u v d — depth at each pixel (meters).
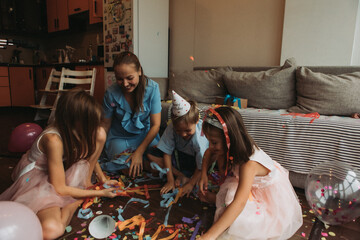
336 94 1.68
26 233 0.80
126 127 1.74
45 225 0.96
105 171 1.71
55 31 4.87
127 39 2.99
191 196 1.40
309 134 1.40
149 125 1.88
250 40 2.76
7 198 1.14
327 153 1.36
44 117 3.92
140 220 1.14
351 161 1.28
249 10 2.73
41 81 4.73
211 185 1.47
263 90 2.06
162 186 1.53
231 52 2.91
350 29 2.12
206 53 3.12
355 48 2.16
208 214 1.22
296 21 2.36
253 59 2.77
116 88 1.70
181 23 3.29
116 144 1.78
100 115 1.18
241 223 1.00
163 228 1.09
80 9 4.21
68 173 1.24
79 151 1.17
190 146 1.53
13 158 1.97
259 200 1.13
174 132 1.53
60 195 1.11
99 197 1.35
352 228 1.13
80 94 1.12
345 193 1.09
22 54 5.25
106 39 3.27
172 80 2.71
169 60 3.48
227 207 0.98
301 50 2.37
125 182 1.58
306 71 1.91
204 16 3.08
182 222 1.15
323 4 2.22
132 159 1.58
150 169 1.68
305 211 1.27
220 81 2.45
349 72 1.89
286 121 1.47
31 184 1.12
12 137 2.06
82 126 1.12
